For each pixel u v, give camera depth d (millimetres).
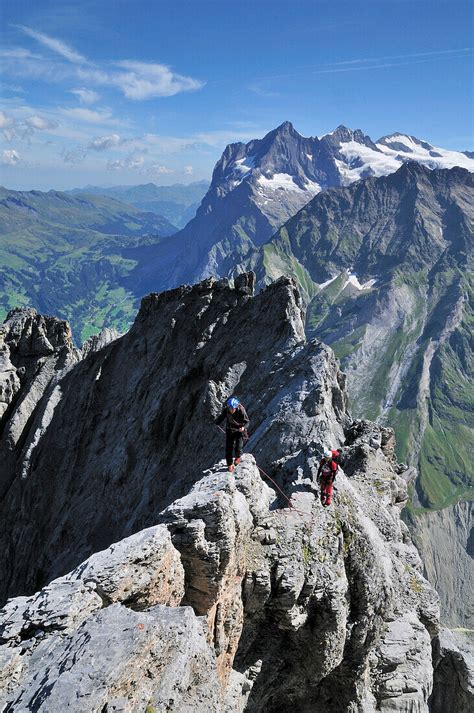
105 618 16047
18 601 17547
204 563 21000
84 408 75688
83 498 64812
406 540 42594
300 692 28062
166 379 68312
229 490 23094
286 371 53062
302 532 25969
